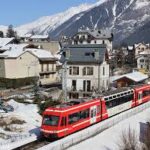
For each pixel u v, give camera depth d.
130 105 54.75
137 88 58.22
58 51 117.19
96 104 42.88
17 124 43.06
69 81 75.75
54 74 90.19
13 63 82.25
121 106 51.03
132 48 178.12
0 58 83.44
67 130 36.72
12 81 78.81
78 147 34.97
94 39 146.75
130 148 32.69
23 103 57.22
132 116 50.69
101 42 146.38
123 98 52.03
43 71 85.19
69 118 37.03
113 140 37.84
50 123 36.03
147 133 32.81
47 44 120.06
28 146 34.16
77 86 75.19
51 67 88.25
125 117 48.53
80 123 39.00
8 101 57.00
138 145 34.25
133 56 154.75
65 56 76.25
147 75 99.44
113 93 49.31
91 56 74.38
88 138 38.19
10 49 89.44
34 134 38.41
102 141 37.41
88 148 34.88
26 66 83.50
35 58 83.56
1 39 113.06
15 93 67.38
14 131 39.84
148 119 48.22
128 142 33.44
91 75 74.19
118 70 120.75
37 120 47.28
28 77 81.75
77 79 75.12
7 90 72.00
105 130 41.97
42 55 86.31
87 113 40.59
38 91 68.69
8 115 46.59
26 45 93.56
